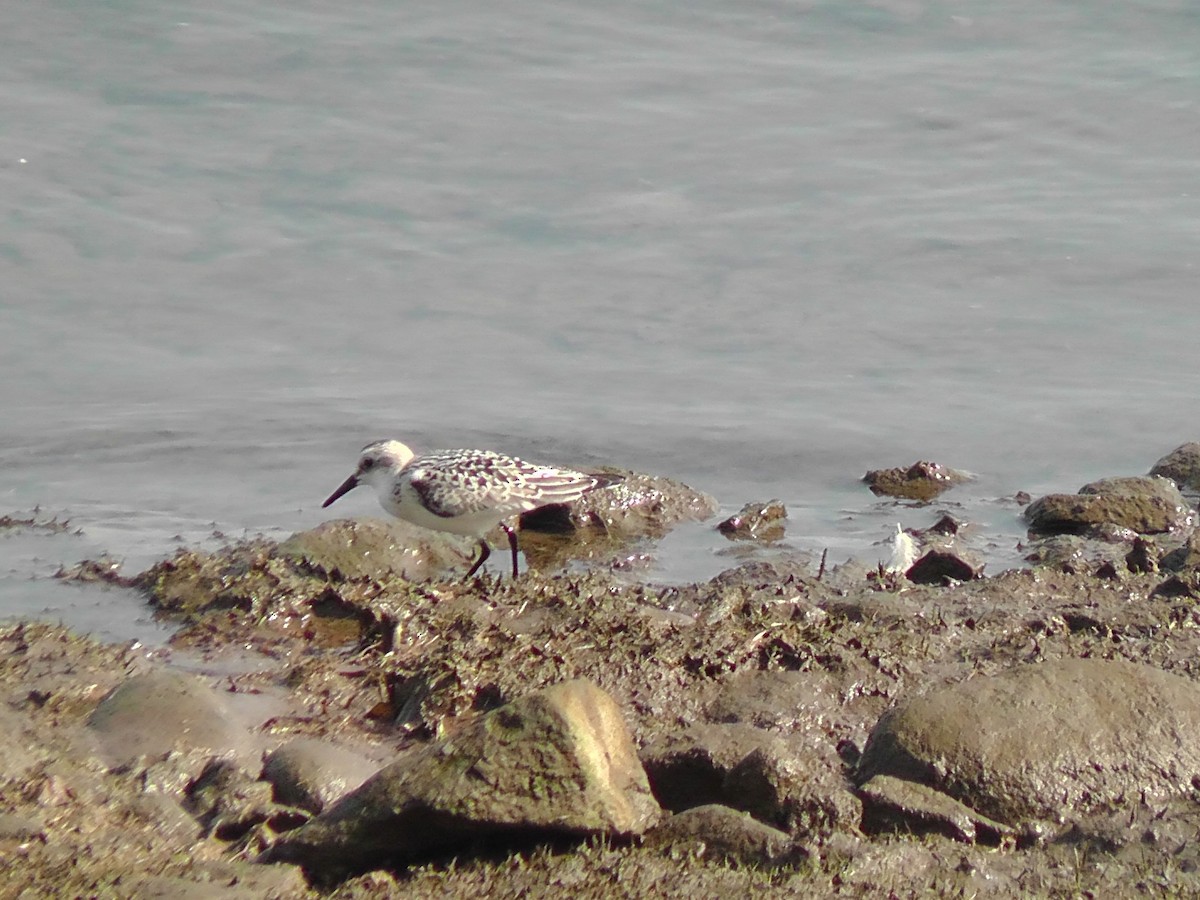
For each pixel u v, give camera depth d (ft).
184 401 60.39
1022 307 68.59
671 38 93.09
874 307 68.64
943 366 64.39
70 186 73.15
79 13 89.10
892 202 76.64
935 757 29.45
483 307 68.33
